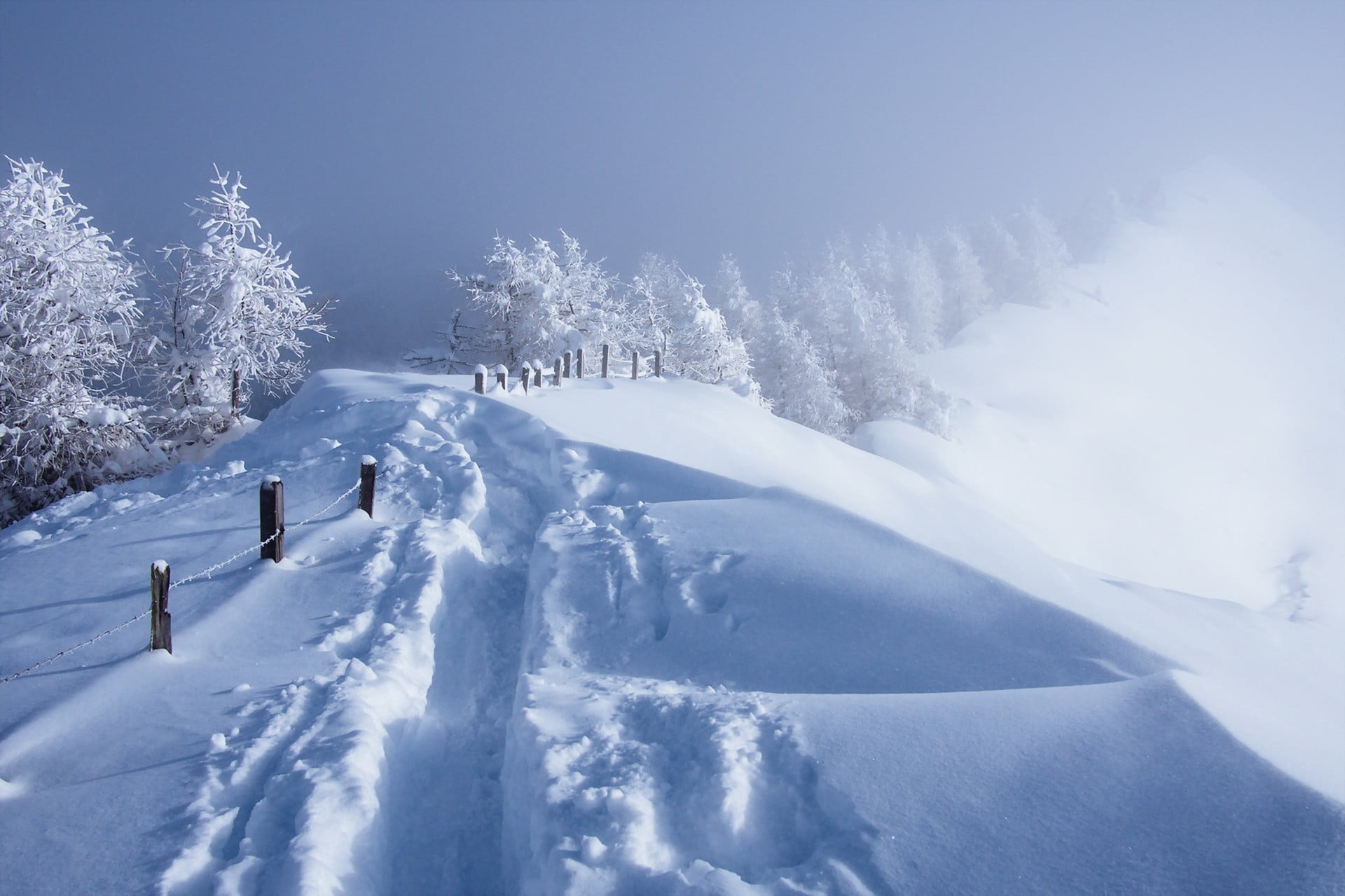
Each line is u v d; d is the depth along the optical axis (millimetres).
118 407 20016
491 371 29375
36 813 4180
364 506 8828
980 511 21281
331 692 5312
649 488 10305
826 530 8430
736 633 6402
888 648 6152
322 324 24844
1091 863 3592
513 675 6641
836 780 4207
